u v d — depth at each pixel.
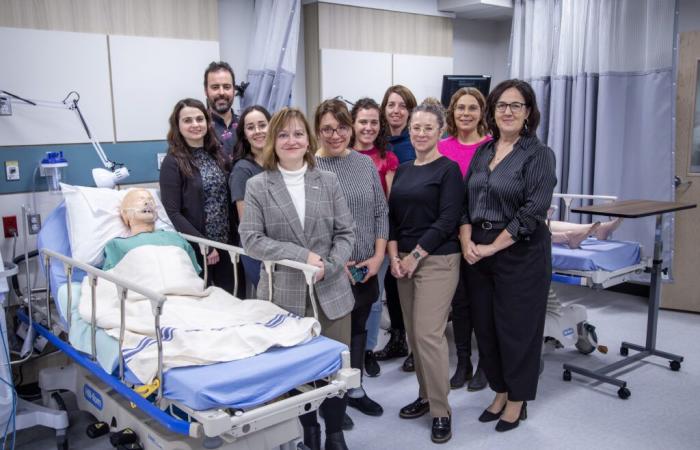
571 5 4.36
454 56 5.26
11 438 2.61
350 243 2.16
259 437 1.82
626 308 4.30
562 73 4.43
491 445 2.44
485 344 2.54
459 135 3.04
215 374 1.65
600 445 2.44
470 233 2.45
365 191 2.39
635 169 4.24
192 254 2.64
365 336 2.53
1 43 2.79
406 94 3.14
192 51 3.43
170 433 1.93
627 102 4.21
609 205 3.13
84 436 2.62
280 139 2.07
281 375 1.72
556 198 4.60
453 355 3.42
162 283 2.27
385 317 3.53
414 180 2.43
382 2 4.40
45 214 3.01
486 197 2.38
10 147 2.88
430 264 2.39
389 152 2.89
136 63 3.23
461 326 2.99
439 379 2.40
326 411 2.20
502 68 5.56
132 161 3.28
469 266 2.50
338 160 2.41
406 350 3.40
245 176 2.73
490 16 5.19
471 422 2.64
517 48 4.79
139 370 1.76
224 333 1.81
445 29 4.91
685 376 3.12
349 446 2.44
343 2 4.16
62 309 2.35
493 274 2.41
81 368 2.51
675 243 4.20
